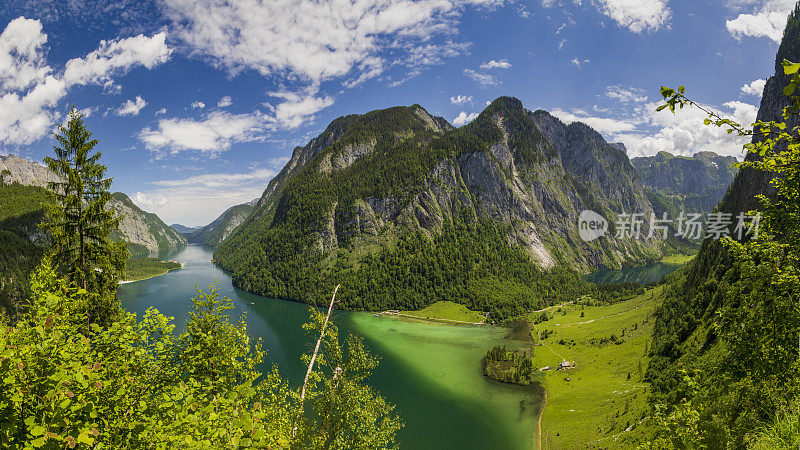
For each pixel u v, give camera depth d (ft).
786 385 35.04
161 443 31.48
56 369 28.30
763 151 23.73
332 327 100.83
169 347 50.21
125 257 112.68
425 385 425.28
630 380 425.28
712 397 39.58
